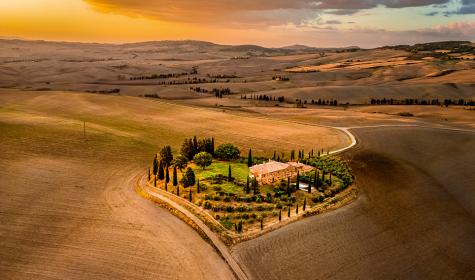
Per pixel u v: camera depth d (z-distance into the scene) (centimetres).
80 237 6419
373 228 6981
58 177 9194
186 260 5769
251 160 10419
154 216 7294
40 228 6694
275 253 5981
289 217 7162
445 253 6322
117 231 6650
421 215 7638
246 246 6153
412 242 6588
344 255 6031
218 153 10788
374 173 10000
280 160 10925
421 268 5866
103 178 9419
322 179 9044
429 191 8881
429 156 11550
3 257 5794
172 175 9606
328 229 6831
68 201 7875
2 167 9456
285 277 5412
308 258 5888
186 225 6919
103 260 5747
